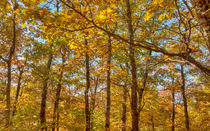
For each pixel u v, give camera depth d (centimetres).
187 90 1016
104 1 257
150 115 1082
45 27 239
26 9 196
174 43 297
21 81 956
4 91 779
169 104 1086
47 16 197
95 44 356
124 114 953
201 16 186
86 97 808
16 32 766
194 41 260
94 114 783
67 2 208
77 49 382
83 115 821
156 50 192
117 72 758
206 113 1227
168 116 1199
